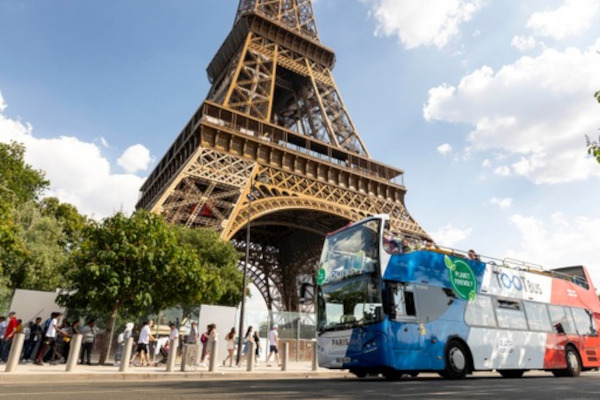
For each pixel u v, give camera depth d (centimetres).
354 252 1673
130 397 855
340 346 1576
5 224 2739
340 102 6675
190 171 4147
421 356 1497
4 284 3334
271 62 6247
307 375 2125
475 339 1677
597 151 1232
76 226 4962
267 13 7119
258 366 2634
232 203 4181
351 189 5553
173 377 1742
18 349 1525
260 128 5159
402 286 1548
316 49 6981
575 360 2056
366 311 1512
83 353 2275
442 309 1627
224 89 5853
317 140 5666
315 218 5872
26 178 4884
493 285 1872
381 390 1080
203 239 3766
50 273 3694
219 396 898
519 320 1878
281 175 4959
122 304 2472
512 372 1995
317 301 1762
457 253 1858
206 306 2772
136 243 2486
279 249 7388
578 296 2281
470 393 987
